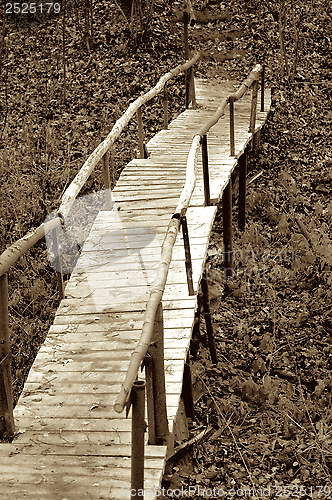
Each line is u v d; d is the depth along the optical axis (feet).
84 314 14.82
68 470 9.77
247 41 42.45
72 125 32.27
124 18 41.52
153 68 38.27
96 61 38.47
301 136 32.99
